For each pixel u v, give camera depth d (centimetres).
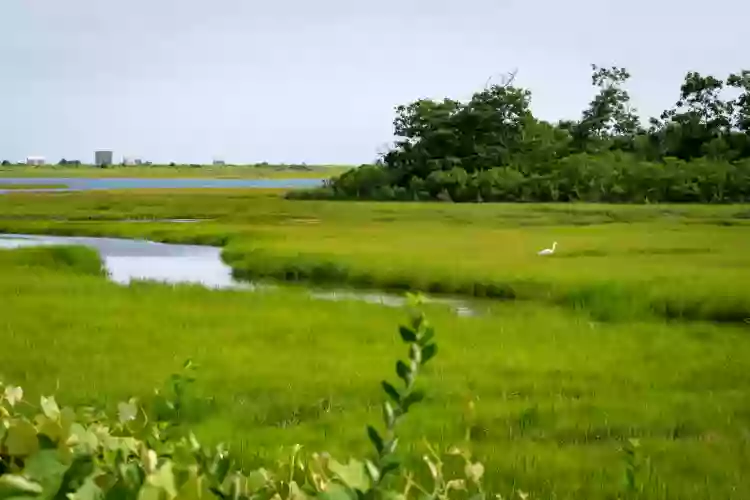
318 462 229
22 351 1488
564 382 1323
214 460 230
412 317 216
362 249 3741
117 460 217
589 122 9812
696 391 1291
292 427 1052
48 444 221
